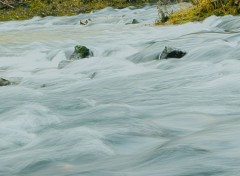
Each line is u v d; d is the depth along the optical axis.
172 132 5.09
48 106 6.61
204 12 16.14
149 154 4.07
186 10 17.25
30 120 5.82
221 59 9.52
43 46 15.28
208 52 9.87
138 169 3.74
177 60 9.85
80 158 4.22
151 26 17.58
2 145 5.03
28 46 15.41
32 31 20.58
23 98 7.51
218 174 3.39
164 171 3.58
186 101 6.51
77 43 15.17
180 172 3.50
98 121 5.58
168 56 10.14
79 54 11.97
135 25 19.69
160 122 5.47
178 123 5.42
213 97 6.62
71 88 8.60
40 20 25.44
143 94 7.34
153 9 25.61
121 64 10.27
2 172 4.07
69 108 6.56
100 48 13.07
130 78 8.86
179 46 11.15
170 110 6.04
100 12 26.31
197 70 8.63
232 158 3.69
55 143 4.79
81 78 9.76
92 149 4.39
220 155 3.78
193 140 4.27
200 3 16.27
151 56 10.73
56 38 17.11
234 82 7.36
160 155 3.97
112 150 4.45
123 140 4.71
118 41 15.01
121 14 25.06
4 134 5.34
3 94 7.84
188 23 15.68
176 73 8.73
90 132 4.89
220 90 7.04
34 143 5.01
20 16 26.42
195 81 7.86
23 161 4.27
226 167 3.50
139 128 5.12
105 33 17.58
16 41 16.73
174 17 17.00
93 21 22.95
